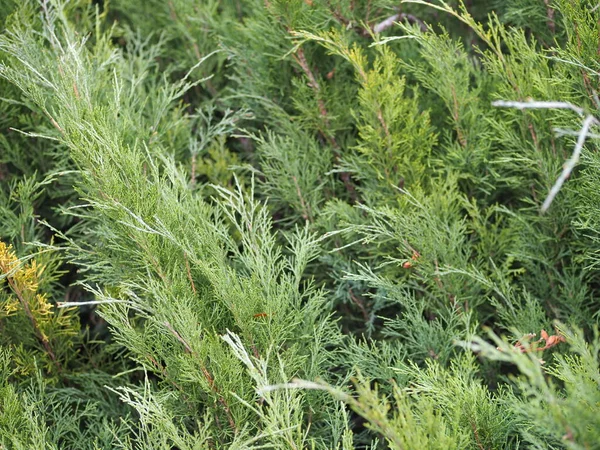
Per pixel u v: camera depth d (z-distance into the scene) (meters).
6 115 2.47
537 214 2.22
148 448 1.65
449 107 2.22
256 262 1.87
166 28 2.96
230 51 2.51
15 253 2.25
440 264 2.03
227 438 1.77
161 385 1.85
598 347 1.35
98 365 2.22
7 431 1.72
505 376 2.04
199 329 1.63
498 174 2.18
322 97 2.38
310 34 2.10
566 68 1.95
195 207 1.97
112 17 3.21
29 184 2.27
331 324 1.94
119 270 1.96
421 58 2.53
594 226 1.91
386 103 2.14
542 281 2.12
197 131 2.52
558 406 1.32
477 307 2.20
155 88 2.60
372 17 2.45
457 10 2.74
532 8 2.31
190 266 1.89
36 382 2.09
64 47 2.54
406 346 2.04
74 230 2.32
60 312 2.09
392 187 2.23
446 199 2.13
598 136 1.25
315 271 2.35
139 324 2.20
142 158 2.22
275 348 1.76
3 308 2.06
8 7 2.54
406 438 1.36
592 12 2.04
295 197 2.33
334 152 2.49
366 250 2.14
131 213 1.72
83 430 2.09
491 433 1.61
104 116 2.02
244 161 2.77
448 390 1.61
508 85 2.10
